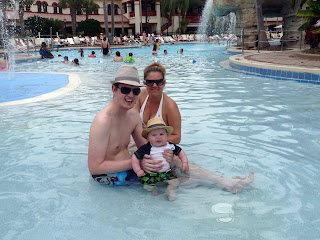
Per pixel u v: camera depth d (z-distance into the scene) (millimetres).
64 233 2410
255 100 6898
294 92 7715
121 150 3275
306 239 2250
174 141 3672
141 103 3715
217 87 8594
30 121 5590
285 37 22000
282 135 4555
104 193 3029
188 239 2293
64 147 4285
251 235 2312
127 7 53938
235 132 4730
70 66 15656
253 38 22234
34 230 2451
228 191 2973
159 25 54469
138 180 3211
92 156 3020
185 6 49625
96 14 52844
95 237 2354
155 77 3418
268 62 11625
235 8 22750
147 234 2371
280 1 21656
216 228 2414
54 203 2855
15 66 15969
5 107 6707
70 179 3338
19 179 3350
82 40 35156
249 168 3488
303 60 11820
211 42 38500
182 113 5875
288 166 3518
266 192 2949
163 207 2742
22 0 37812
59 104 6898
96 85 9383
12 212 2713
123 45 34688
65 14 50656
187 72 12016
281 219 2508
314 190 2971
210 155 3871
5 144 4426
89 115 5934
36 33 40375
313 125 4996
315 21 13914
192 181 3137
